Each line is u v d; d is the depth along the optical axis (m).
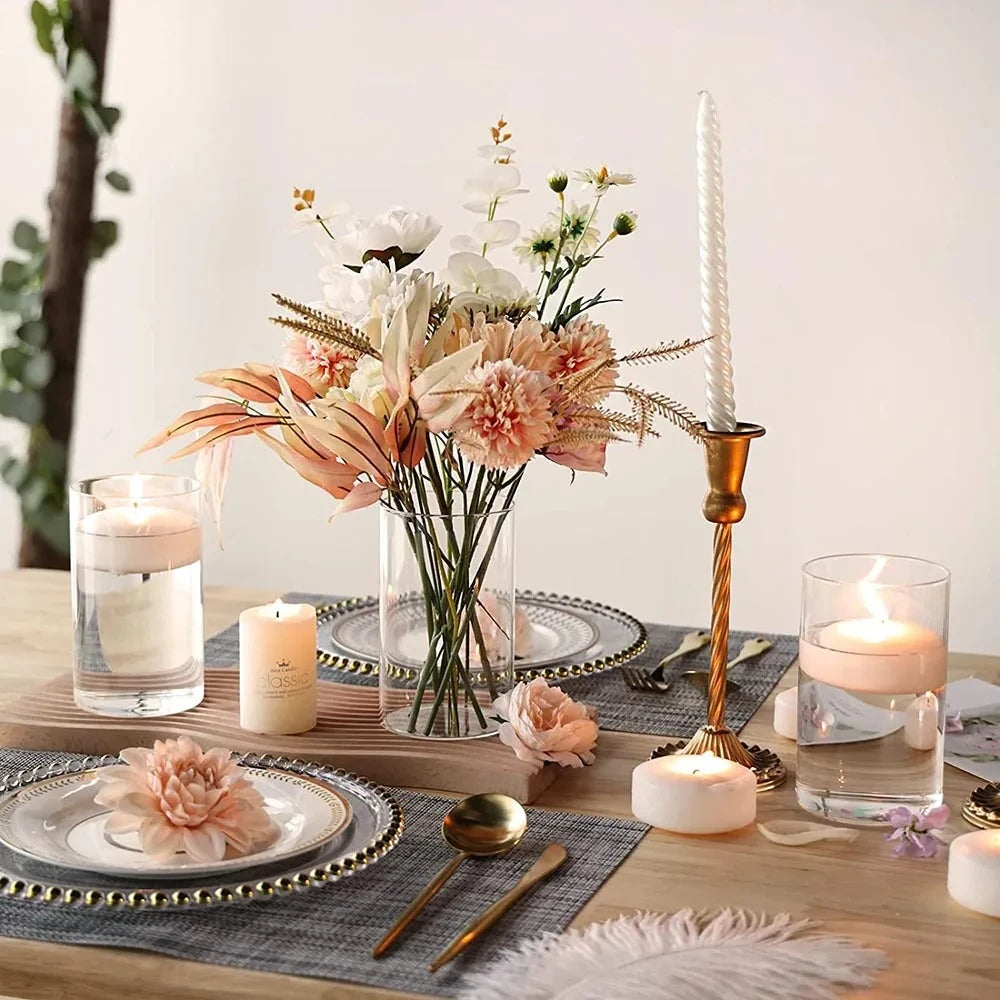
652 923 0.92
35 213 3.30
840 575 1.16
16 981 0.90
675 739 1.29
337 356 1.22
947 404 2.79
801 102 2.77
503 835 1.06
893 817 1.07
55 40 2.94
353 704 1.33
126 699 1.29
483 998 0.83
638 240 2.88
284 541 3.21
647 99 2.84
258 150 3.07
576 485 3.02
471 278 1.21
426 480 1.30
